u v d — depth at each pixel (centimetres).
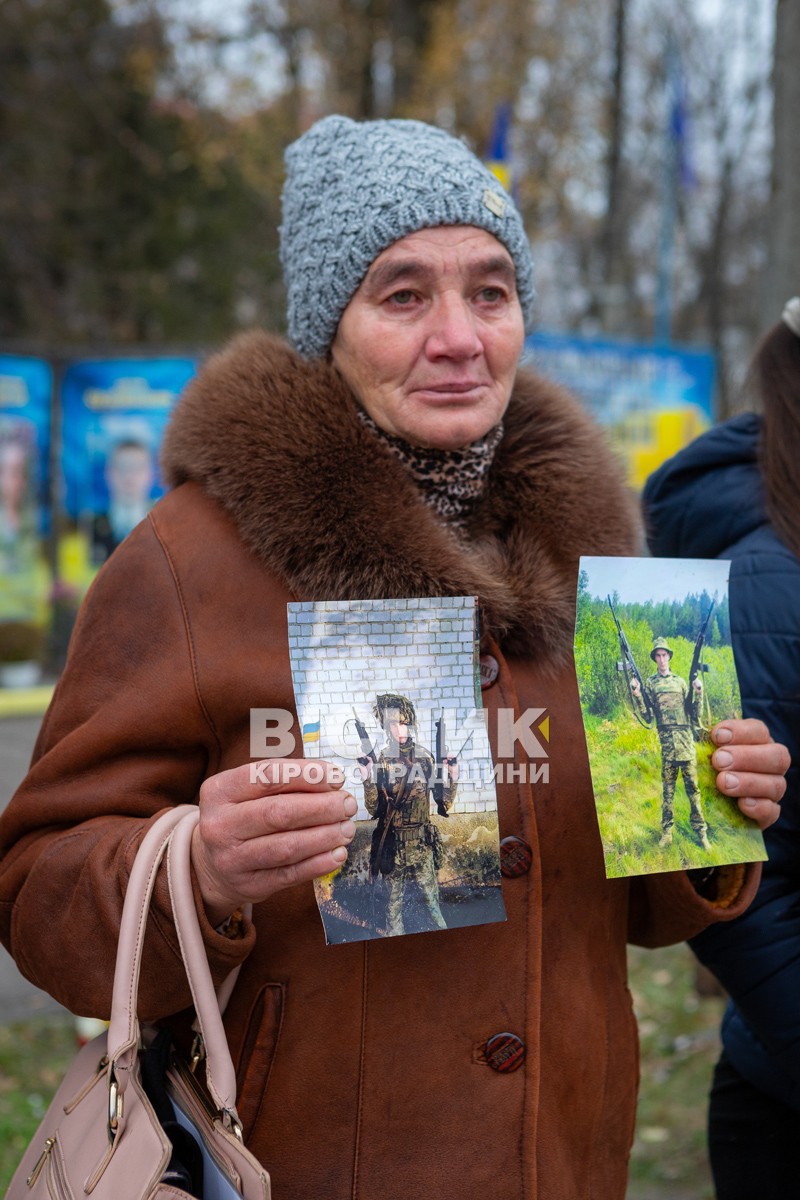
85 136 1778
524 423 157
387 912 121
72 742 134
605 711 135
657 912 157
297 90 1550
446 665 126
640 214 2105
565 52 1684
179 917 119
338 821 112
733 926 159
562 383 172
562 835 143
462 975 135
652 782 135
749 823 140
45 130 1714
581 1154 145
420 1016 133
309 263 148
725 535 179
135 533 144
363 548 134
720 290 2030
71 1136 124
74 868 129
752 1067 174
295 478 135
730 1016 184
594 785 133
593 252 2025
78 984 127
